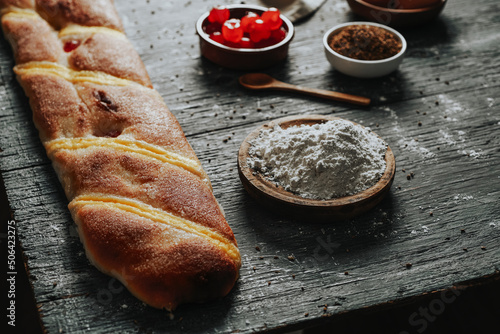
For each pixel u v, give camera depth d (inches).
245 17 30.6
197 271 22.5
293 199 24.4
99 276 23.4
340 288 23.3
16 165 26.5
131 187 24.0
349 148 24.9
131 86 27.4
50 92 27.2
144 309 22.7
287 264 23.9
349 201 24.2
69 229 24.6
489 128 28.4
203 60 31.5
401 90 30.1
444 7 34.8
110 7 31.3
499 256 24.1
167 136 25.6
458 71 31.1
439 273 23.7
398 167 26.8
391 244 24.4
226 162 27.0
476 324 30.6
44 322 22.5
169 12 34.4
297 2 34.2
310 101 29.6
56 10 30.4
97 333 22.3
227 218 25.2
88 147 25.3
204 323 22.5
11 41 29.9
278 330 22.5
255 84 30.1
